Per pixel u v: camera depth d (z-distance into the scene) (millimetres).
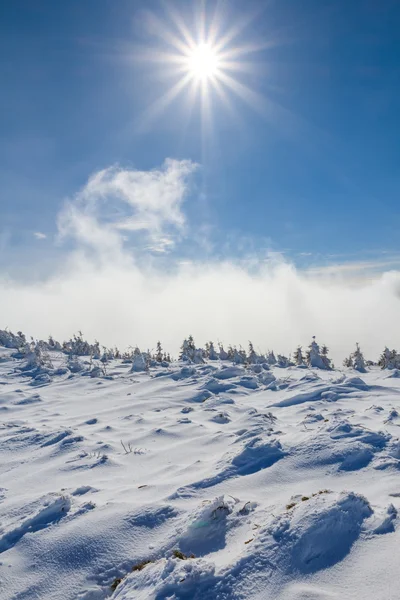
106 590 4273
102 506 5973
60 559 4801
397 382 17844
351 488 5543
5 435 12461
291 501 5082
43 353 32906
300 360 31688
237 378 21062
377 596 3178
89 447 10070
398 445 6574
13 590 4426
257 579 3611
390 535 3926
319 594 3311
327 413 11578
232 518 5020
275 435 8812
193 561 3941
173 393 18703
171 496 6066
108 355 37594
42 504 6398
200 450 9148
